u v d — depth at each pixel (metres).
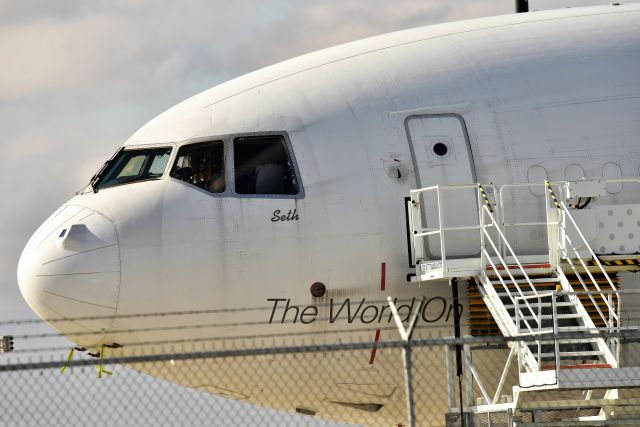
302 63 76.38
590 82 73.06
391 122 70.69
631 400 61.34
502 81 72.81
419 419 75.38
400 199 69.12
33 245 71.06
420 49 75.69
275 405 74.25
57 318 68.75
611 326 60.75
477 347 69.19
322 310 68.31
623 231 67.69
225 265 67.50
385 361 70.06
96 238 68.06
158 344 68.38
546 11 81.88
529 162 70.69
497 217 69.50
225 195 68.75
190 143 70.81
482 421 65.50
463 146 70.50
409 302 68.94
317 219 68.19
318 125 70.50
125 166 72.69
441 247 64.56
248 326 67.94
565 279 65.25
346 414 75.50
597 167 71.00
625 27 77.19
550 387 56.53
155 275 67.38
